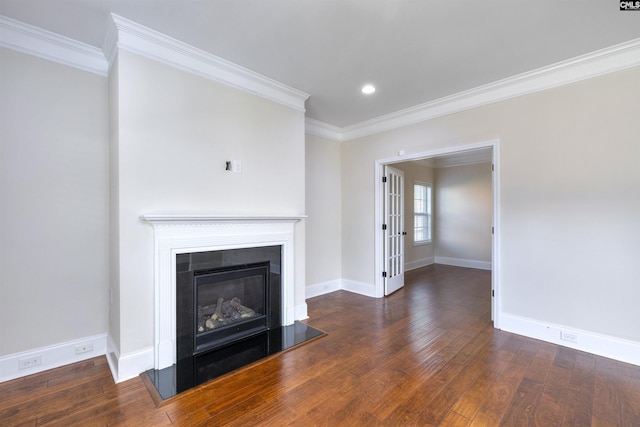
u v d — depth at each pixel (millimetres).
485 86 3146
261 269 2982
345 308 3842
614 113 2504
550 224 2822
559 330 2758
